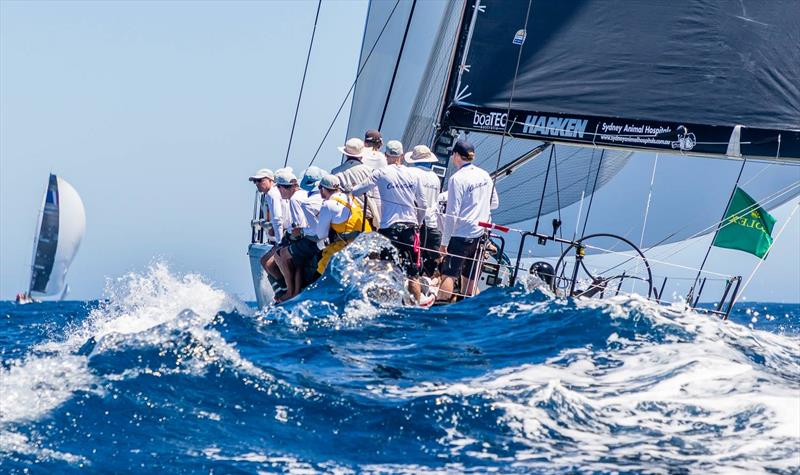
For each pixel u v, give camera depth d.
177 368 18.20
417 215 29.58
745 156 30.47
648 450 14.92
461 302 26.48
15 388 17.06
